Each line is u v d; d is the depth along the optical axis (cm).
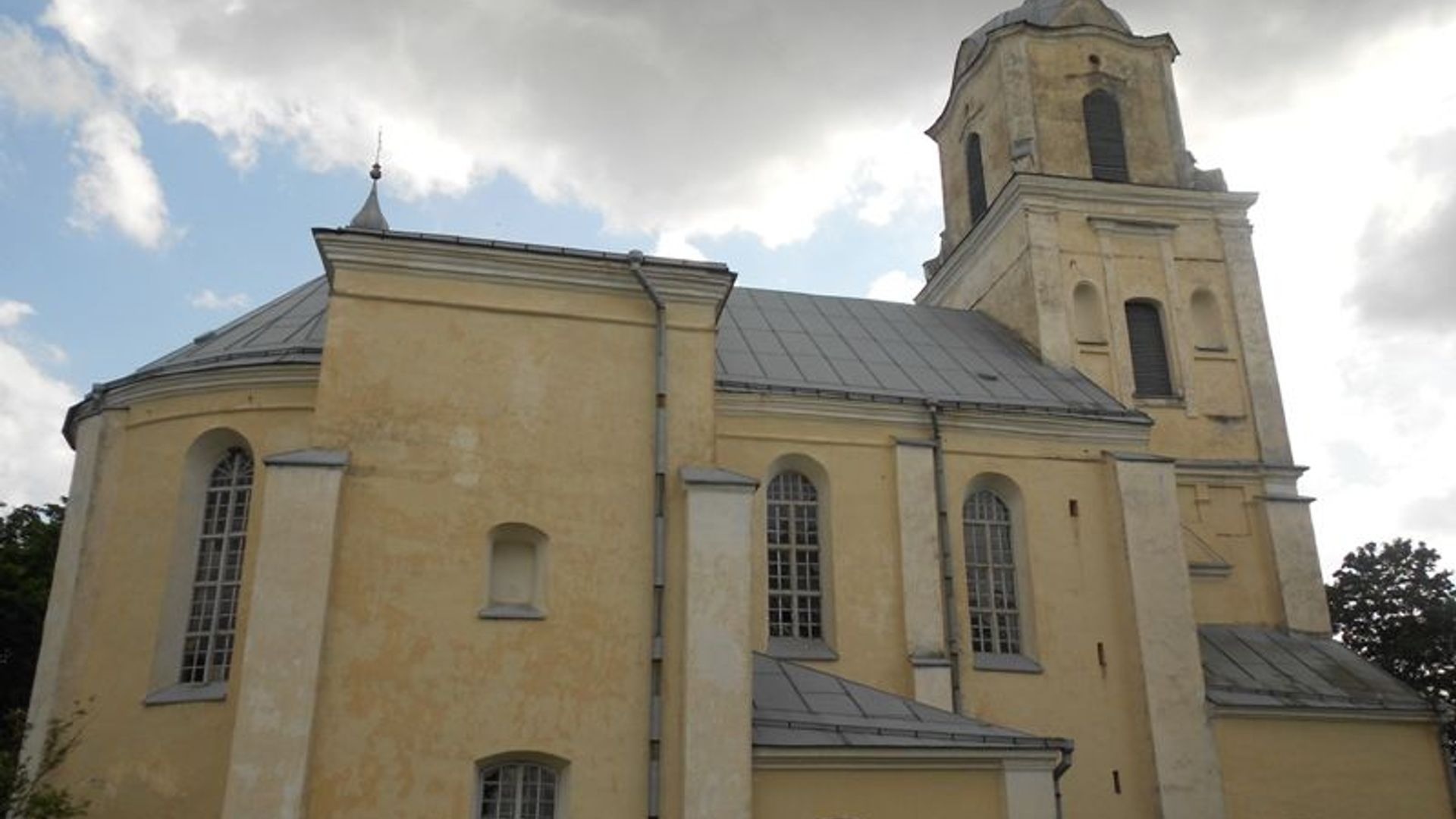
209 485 2455
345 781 1889
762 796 2075
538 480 2138
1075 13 4131
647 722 2034
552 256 2255
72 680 2341
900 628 2836
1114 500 3089
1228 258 3844
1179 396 3622
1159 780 2831
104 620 2377
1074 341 3619
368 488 2058
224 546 2386
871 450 2988
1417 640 4844
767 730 2144
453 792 1927
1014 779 2212
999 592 3022
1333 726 2992
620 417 2214
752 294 3716
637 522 2155
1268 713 2938
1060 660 2941
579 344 2241
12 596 3772
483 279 2231
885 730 2209
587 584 2094
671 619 2098
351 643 1959
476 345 2191
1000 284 3875
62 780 2241
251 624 1909
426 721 1950
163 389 2494
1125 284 3738
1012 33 4031
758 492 2878
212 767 2122
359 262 2188
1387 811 2950
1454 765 4584
